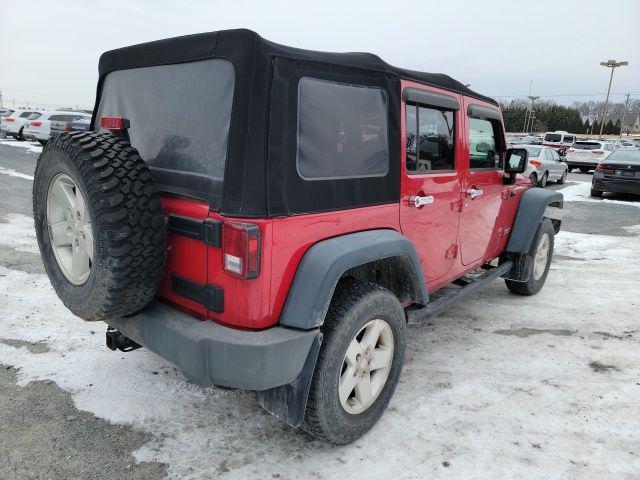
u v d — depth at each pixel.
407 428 2.98
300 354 2.36
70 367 3.49
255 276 2.23
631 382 3.63
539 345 4.22
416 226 3.28
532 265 5.14
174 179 2.53
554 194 5.17
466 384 3.53
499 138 4.47
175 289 2.55
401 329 2.97
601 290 5.74
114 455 2.64
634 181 13.09
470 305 5.18
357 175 2.72
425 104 3.26
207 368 2.28
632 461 2.75
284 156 2.29
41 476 2.46
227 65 2.31
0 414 2.93
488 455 2.75
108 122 2.71
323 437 2.65
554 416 3.16
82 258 2.57
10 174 12.84
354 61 2.65
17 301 4.54
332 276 2.38
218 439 2.81
